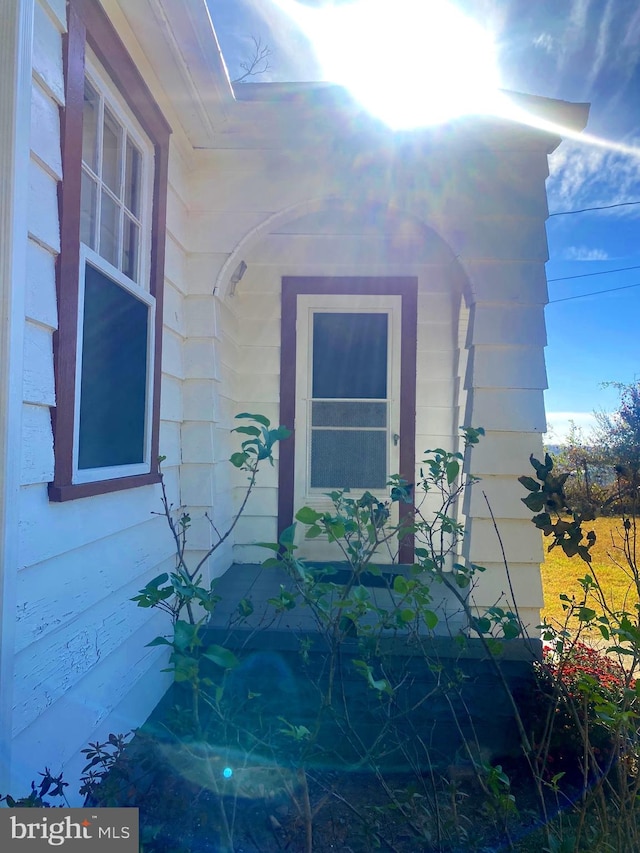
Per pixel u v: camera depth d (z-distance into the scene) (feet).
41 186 5.36
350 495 14.11
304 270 14.51
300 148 10.78
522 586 9.68
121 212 7.78
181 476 10.55
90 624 6.55
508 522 9.79
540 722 8.59
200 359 10.69
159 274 8.91
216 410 11.00
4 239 4.77
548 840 5.54
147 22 7.70
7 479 4.75
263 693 9.45
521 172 10.38
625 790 5.45
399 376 14.29
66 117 5.75
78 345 6.13
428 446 14.26
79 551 6.27
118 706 7.35
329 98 9.75
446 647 9.26
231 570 13.32
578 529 6.52
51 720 5.63
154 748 5.94
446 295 14.37
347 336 14.49
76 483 6.12
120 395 7.58
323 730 9.29
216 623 9.78
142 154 8.54
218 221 10.85
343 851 6.65
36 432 5.32
